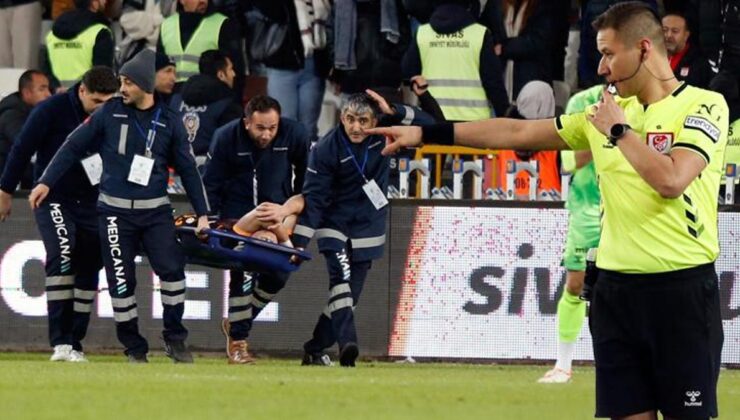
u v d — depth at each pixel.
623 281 23.84
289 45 58.22
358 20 57.62
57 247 45.53
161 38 58.69
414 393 33.38
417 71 56.38
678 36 54.81
